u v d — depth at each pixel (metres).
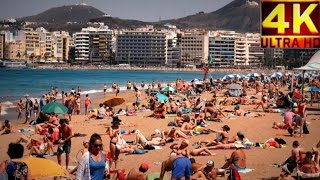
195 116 32.16
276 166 18.53
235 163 17.28
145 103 57.00
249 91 75.62
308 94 59.62
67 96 49.62
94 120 38.44
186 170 11.75
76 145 25.44
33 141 23.38
